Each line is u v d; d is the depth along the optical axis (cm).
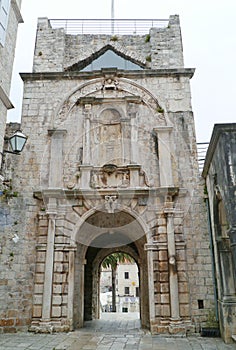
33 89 1414
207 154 1051
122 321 1463
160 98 1366
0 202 1192
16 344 902
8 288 1110
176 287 1093
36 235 1195
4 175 1243
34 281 1138
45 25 1570
